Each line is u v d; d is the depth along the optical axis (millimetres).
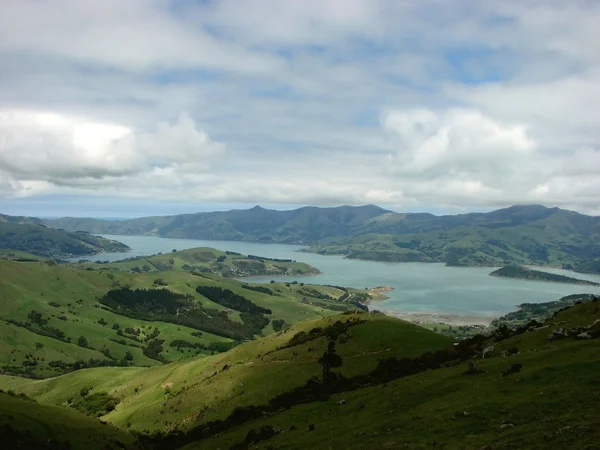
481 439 32312
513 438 30594
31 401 92250
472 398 42812
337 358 93812
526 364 50406
